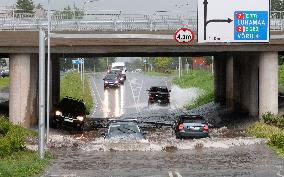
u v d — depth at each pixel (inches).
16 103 2524.6
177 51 2596.0
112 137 1732.3
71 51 2564.0
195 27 2500.0
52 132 2425.0
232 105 3545.8
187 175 1219.2
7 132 2098.9
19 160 1395.2
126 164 1406.3
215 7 1566.2
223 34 1577.3
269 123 2458.2
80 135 2340.1
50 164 1401.3
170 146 1787.6
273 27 2559.1
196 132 2071.9
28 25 2495.1
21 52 2512.3
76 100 2775.6
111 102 4340.6
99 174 1240.8
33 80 2645.2
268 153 1608.0
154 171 1284.4
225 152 1640.0
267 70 2650.1
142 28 2549.2
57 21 2518.5
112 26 2544.3
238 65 3459.6
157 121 3085.6
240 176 1198.3
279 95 3459.6
